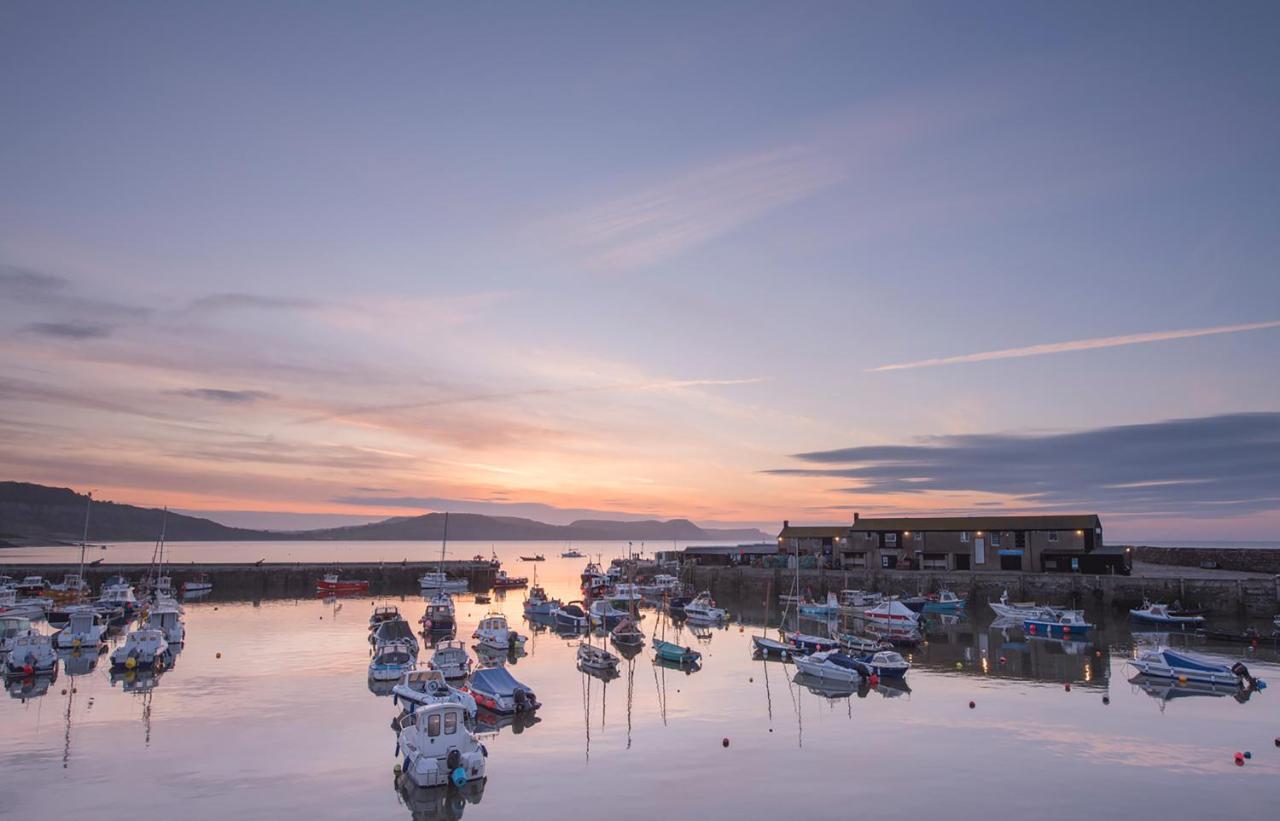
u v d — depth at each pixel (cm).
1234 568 10125
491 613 9212
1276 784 2834
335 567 12862
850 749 3269
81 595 9144
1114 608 8038
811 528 11488
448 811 2611
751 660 5597
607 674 5009
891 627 7025
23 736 3481
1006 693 4347
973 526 9794
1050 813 2573
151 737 3469
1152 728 3588
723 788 2806
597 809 2616
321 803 2686
